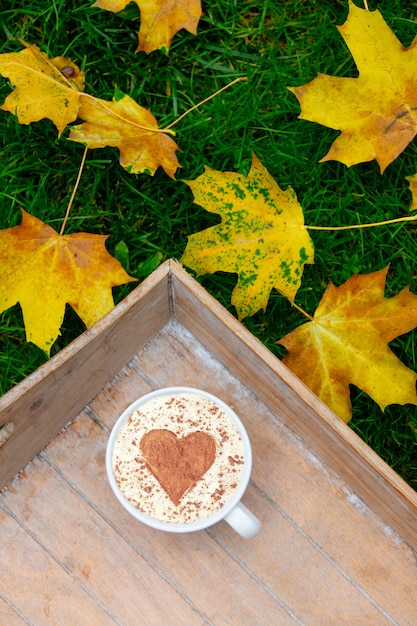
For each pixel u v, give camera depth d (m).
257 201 0.96
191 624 0.88
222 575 0.89
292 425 0.90
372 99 0.97
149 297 0.86
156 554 0.89
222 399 0.92
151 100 1.08
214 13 1.09
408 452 1.03
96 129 0.99
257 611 0.88
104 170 1.06
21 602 0.88
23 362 1.04
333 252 1.06
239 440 0.87
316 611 0.88
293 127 1.07
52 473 0.90
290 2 1.09
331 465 0.90
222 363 0.92
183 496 0.85
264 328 1.05
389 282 1.06
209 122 1.07
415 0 1.08
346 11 1.08
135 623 0.88
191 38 1.09
